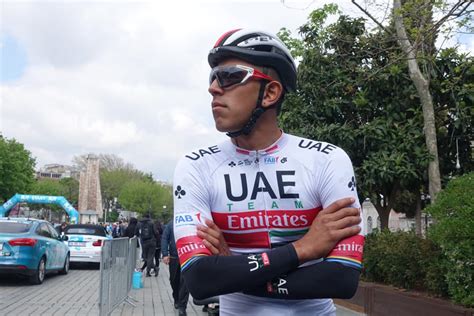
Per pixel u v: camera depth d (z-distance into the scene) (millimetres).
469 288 5570
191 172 1901
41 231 13195
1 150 46281
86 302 9891
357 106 10805
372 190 10836
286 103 11375
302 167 1862
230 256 1730
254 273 1670
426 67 9133
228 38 1878
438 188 8281
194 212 1845
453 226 5559
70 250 16859
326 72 11242
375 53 10203
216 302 5969
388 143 10266
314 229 1739
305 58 11461
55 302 9820
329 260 1726
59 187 83750
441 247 6070
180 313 8352
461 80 10352
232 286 1686
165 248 9188
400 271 7547
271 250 1722
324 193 1820
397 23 8406
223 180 1878
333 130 10492
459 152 10977
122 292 9031
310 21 11633
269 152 1898
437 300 6176
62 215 84062
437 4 7621
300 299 1768
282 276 1723
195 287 1725
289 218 1831
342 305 9328
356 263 1724
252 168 1879
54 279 14062
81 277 14805
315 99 11242
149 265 15664
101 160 90438
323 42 11562
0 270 11680
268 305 1793
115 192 85625
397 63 9984
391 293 7238
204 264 1717
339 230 1719
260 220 1836
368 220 22266
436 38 8961
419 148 9969
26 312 8648
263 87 1858
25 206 64812
